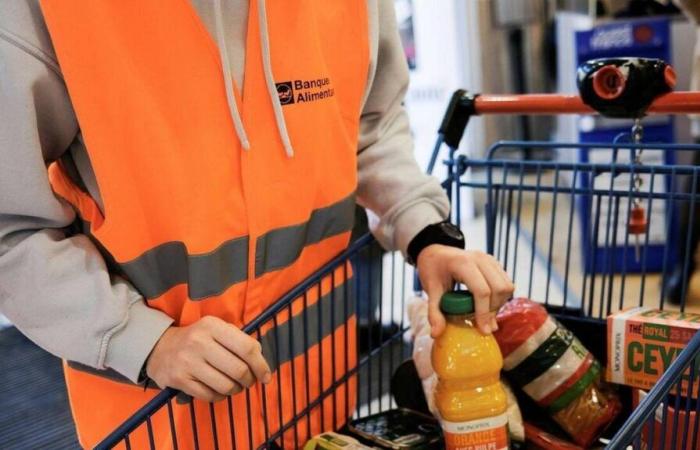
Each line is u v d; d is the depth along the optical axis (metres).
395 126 1.25
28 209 0.90
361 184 1.22
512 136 4.95
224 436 1.05
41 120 0.90
